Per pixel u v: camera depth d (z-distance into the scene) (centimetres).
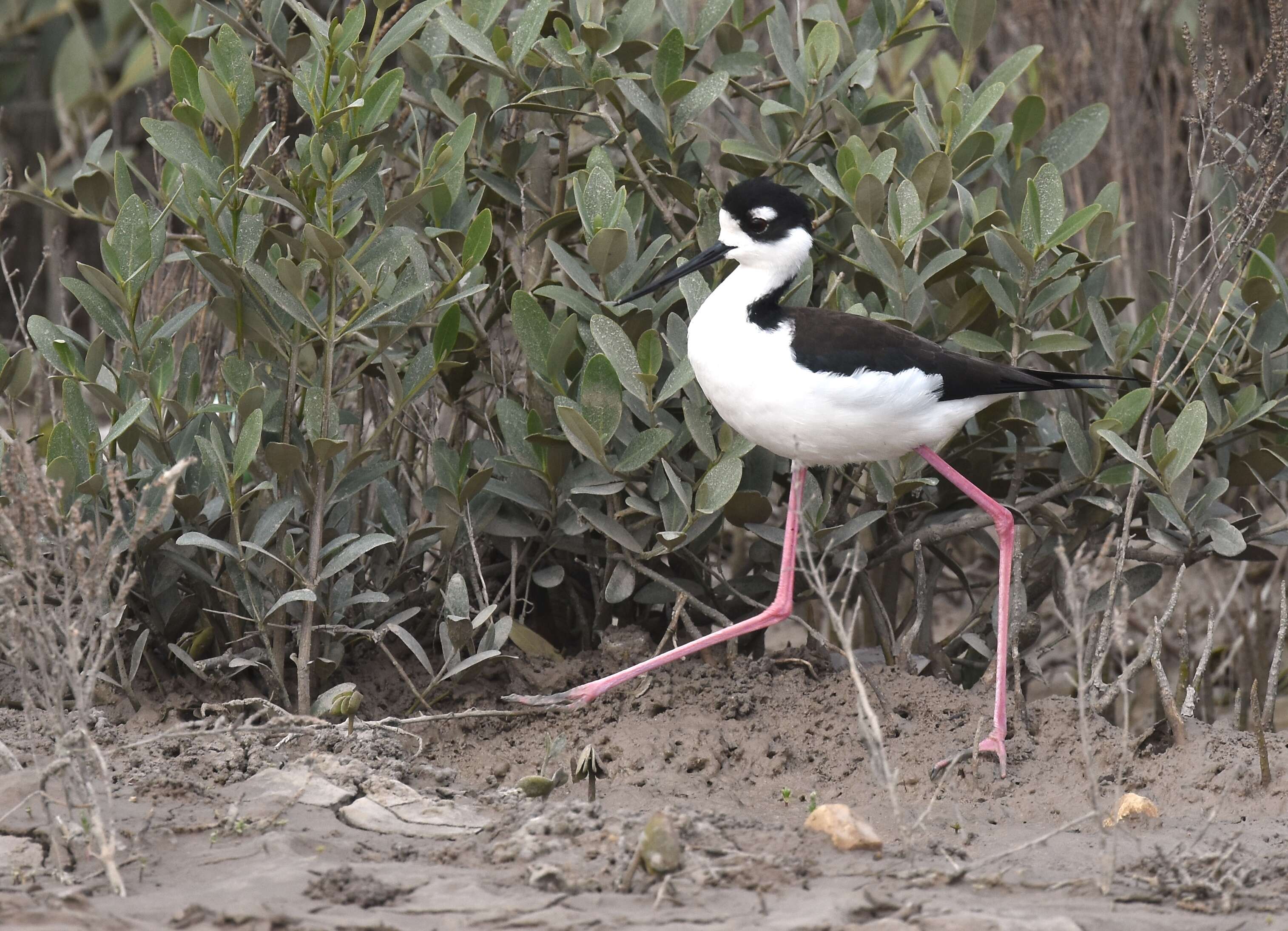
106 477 740
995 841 652
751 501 831
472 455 883
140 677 820
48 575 730
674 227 883
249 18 867
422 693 804
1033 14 1184
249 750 718
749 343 750
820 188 895
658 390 852
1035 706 796
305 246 769
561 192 898
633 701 810
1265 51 1170
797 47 1009
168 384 755
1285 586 807
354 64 743
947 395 755
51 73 1622
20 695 805
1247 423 855
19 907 508
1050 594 1017
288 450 746
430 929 514
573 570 914
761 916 528
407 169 998
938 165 812
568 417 766
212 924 509
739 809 707
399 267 802
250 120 798
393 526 841
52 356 770
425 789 705
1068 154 911
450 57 893
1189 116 1076
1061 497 904
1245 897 563
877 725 618
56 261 956
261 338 800
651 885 557
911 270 830
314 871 565
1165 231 1157
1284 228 889
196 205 752
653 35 1169
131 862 581
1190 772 731
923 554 914
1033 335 839
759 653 920
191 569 779
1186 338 873
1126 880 586
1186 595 1177
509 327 966
